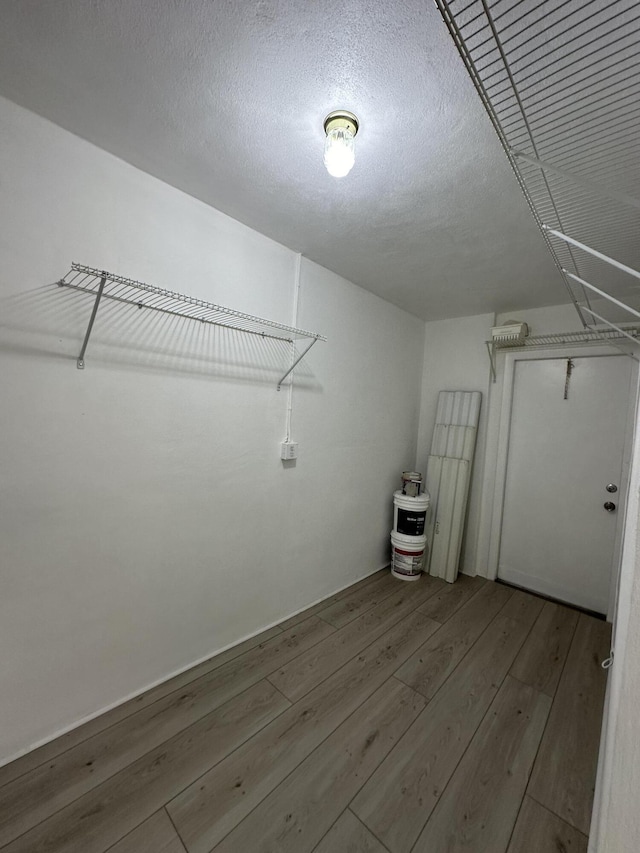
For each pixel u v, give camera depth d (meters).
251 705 1.60
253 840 1.10
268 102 1.10
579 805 1.24
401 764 1.36
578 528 2.70
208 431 1.80
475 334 3.16
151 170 1.48
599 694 1.75
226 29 0.89
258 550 2.10
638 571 0.42
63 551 1.37
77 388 1.37
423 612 2.46
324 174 1.43
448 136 1.18
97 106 1.17
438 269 2.27
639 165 1.19
